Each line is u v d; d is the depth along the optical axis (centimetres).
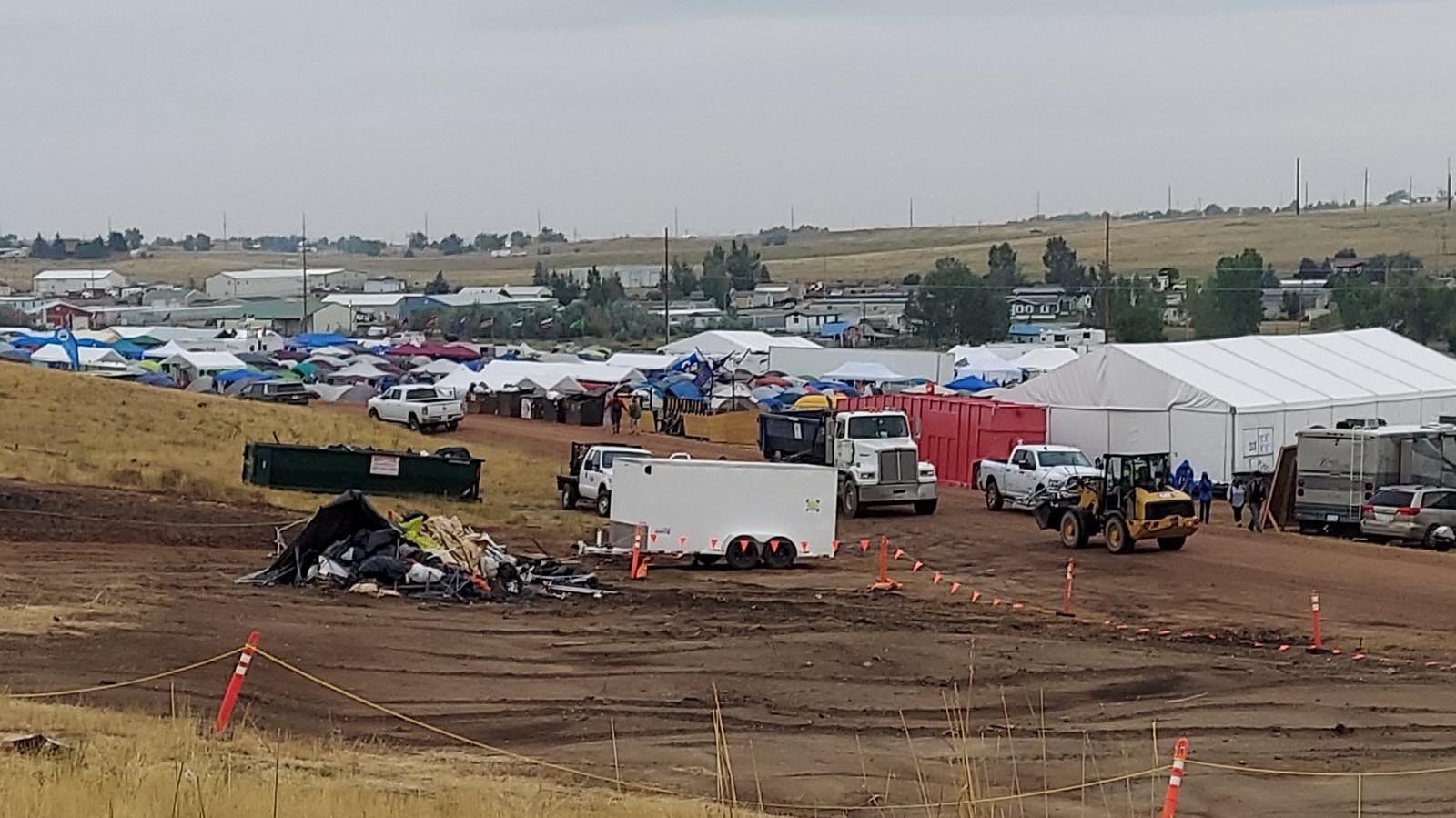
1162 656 2747
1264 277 16525
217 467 5378
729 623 3020
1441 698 2419
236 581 3291
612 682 2434
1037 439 6172
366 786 1492
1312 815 1762
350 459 5078
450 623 2909
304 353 12088
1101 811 1741
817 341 14712
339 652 2545
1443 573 3984
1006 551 4419
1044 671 2592
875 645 2775
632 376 9975
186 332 13100
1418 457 4816
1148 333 13400
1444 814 1772
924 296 15588
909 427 5412
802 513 4034
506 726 2122
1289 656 2789
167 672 2250
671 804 1550
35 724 1662
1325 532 4838
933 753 2022
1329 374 6419
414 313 18288
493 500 5341
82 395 6675
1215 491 5816
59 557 3550
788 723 2183
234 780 1393
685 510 3966
